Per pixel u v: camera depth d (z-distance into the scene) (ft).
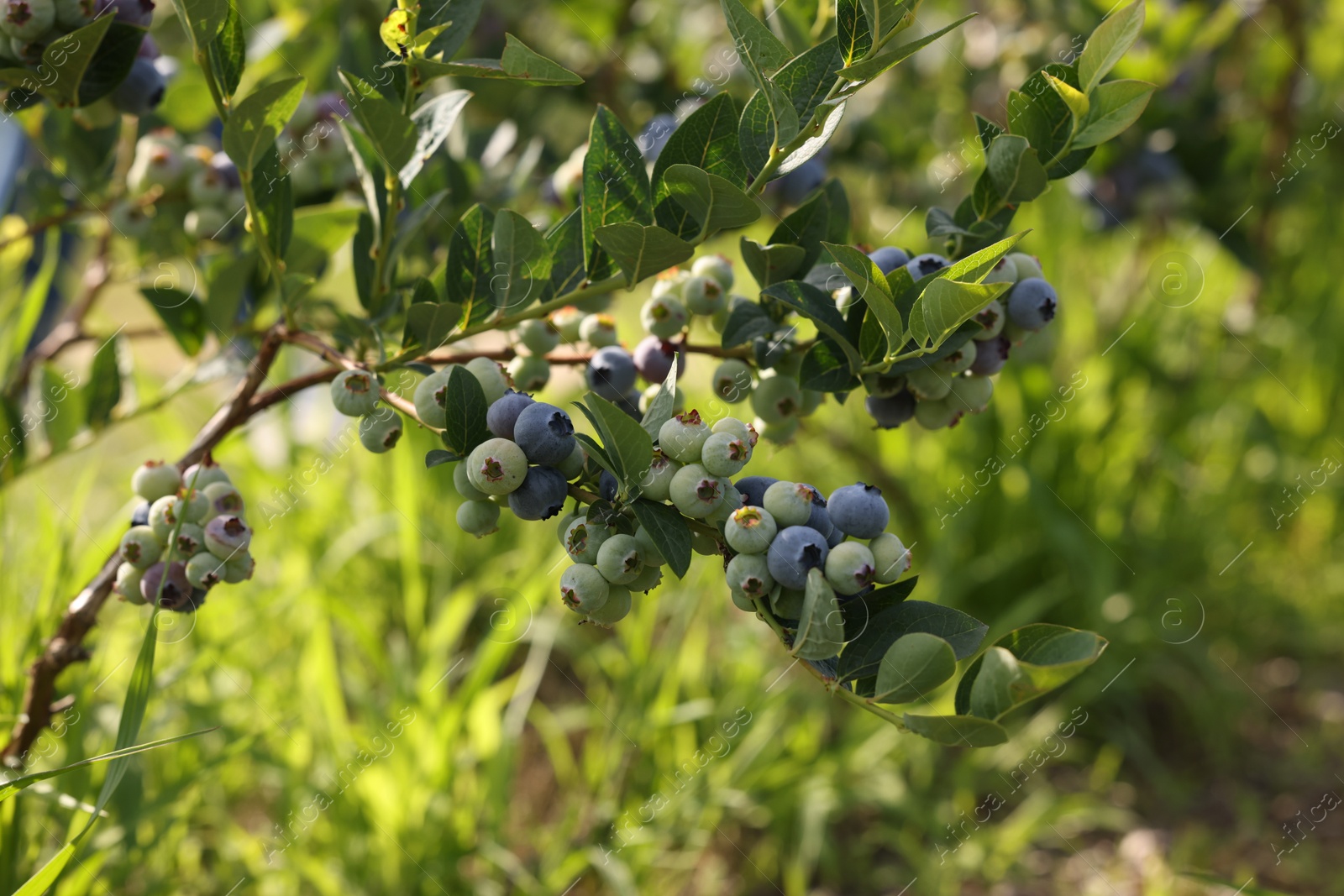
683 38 6.40
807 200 3.32
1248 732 7.04
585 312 3.53
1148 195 5.98
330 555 6.28
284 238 3.42
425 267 3.87
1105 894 5.71
